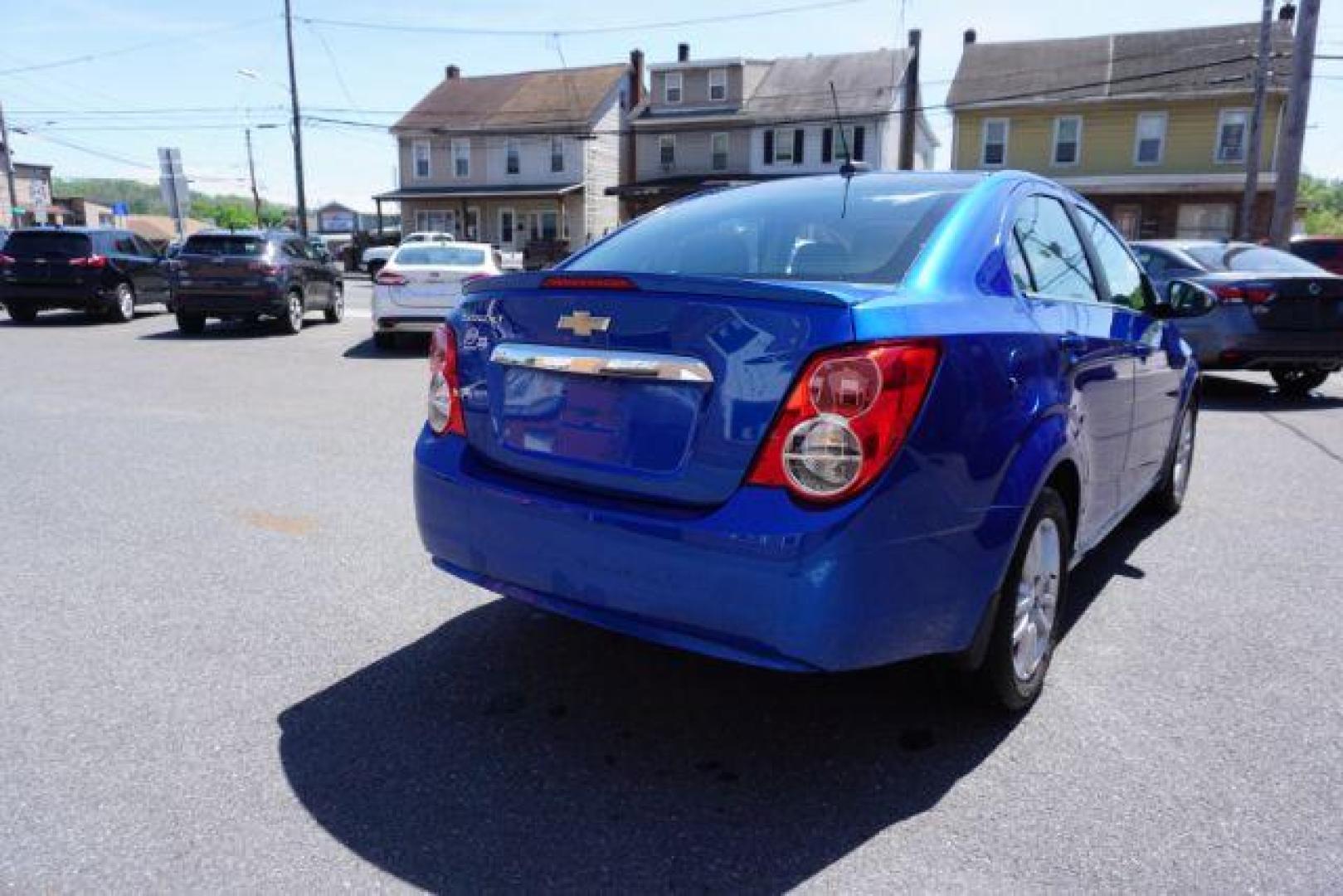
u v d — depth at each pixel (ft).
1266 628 12.25
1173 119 108.47
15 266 51.37
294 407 27.40
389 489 18.47
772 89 134.62
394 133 150.92
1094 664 11.19
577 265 11.34
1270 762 9.06
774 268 9.77
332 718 9.80
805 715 10.00
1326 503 18.20
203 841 7.76
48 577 13.65
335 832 7.92
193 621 12.17
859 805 8.39
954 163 117.29
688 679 10.82
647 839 7.89
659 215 12.19
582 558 8.50
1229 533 16.25
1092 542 11.79
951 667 9.46
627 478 8.44
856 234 9.92
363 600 12.98
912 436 7.65
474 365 9.71
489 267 41.19
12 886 7.18
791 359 7.66
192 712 9.87
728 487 7.90
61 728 9.50
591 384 8.70
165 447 21.99
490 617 12.46
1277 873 7.46
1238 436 24.57
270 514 16.79
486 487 9.20
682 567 7.92
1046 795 8.54
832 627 7.55
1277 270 30.45
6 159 120.88
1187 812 8.26
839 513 7.48
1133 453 13.08
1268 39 78.13
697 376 8.02
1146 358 13.19
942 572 8.08
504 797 8.47
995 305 9.18
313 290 51.16
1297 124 52.34
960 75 120.06
